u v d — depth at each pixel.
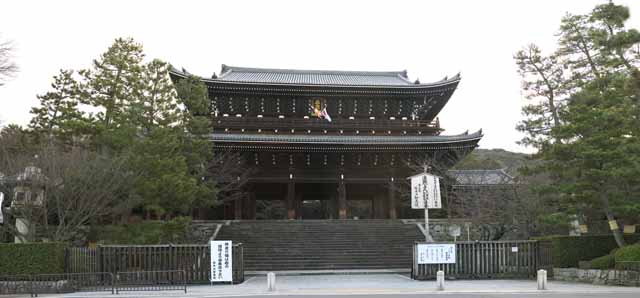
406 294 24.52
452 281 31.52
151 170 35.66
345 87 58.31
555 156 32.38
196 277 30.98
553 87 37.22
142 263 30.91
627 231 33.44
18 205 32.47
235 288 28.25
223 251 30.78
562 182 33.78
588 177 30.70
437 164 54.28
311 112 60.84
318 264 40.94
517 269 33.09
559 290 25.55
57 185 32.75
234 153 54.69
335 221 49.84
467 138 53.97
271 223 49.19
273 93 58.78
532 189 34.84
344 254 42.75
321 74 68.38
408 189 57.81
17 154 36.78
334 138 56.25
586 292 24.73
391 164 57.72
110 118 40.78
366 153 56.66
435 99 61.62
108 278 30.22
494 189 44.03
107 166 33.72
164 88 38.78
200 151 42.44
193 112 43.62
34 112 44.91
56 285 27.25
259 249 43.31
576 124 31.28
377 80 65.75
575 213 32.12
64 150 36.62
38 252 28.55
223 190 52.50
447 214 53.47
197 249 31.33
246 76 64.81
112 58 42.12
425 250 32.59
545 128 36.44
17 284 26.98
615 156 29.70
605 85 34.31
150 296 24.70
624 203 30.64
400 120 61.44
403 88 58.91
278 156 56.78
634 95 33.12
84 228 38.06
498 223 42.31
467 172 55.91
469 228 44.94
